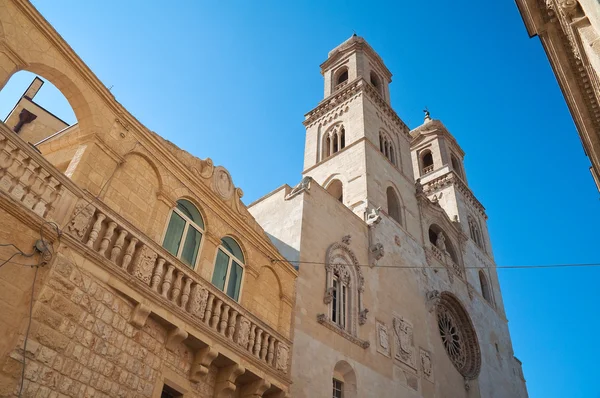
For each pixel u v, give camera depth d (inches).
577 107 636.1
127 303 543.8
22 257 452.1
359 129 1606.8
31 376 433.1
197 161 729.0
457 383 1318.9
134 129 629.3
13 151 465.1
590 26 517.3
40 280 460.8
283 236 1041.5
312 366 845.2
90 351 492.4
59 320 467.5
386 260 1270.9
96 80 582.2
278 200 1146.0
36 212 471.2
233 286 732.0
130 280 537.0
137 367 541.3
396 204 1541.6
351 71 1925.4
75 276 490.9
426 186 2146.9
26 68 511.2
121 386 517.7
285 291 845.8
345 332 973.8
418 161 2303.2
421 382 1154.7
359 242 1203.2
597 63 494.0
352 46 2007.9
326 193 1164.5
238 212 776.9
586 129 647.8
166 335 585.9
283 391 730.8
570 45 593.9
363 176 1444.4
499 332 1764.3
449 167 2133.4
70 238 491.2
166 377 575.2
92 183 551.8
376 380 1002.7
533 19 620.7
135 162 620.4
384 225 1355.8
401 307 1235.2
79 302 490.3
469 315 1567.4
